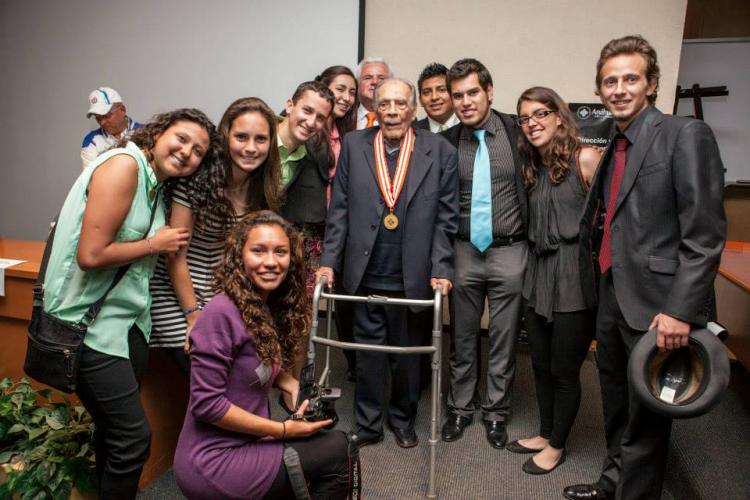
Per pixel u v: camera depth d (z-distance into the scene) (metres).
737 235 3.65
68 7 4.25
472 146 2.32
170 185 1.66
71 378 1.41
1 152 4.63
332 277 2.12
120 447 1.54
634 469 1.69
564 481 2.11
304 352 2.69
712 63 4.02
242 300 1.43
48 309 1.42
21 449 1.86
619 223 1.65
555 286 2.04
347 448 1.56
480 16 3.60
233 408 1.39
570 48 3.50
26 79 4.45
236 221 1.79
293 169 2.31
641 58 1.57
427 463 2.22
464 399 2.48
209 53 4.02
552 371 2.12
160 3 4.05
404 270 2.12
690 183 1.46
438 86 2.65
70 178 4.52
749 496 1.86
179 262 1.70
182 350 1.81
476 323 2.44
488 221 2.27
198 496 1.41
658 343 1.50
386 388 3.00
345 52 3.78
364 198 2.13
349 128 2.76
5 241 2.69
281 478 1.44
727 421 2.48
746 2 4.04
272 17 3.87
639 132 1.60
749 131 3.99
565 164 1.97
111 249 1.41
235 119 1.78
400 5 3.70
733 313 2.20
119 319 1.50
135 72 4.20
